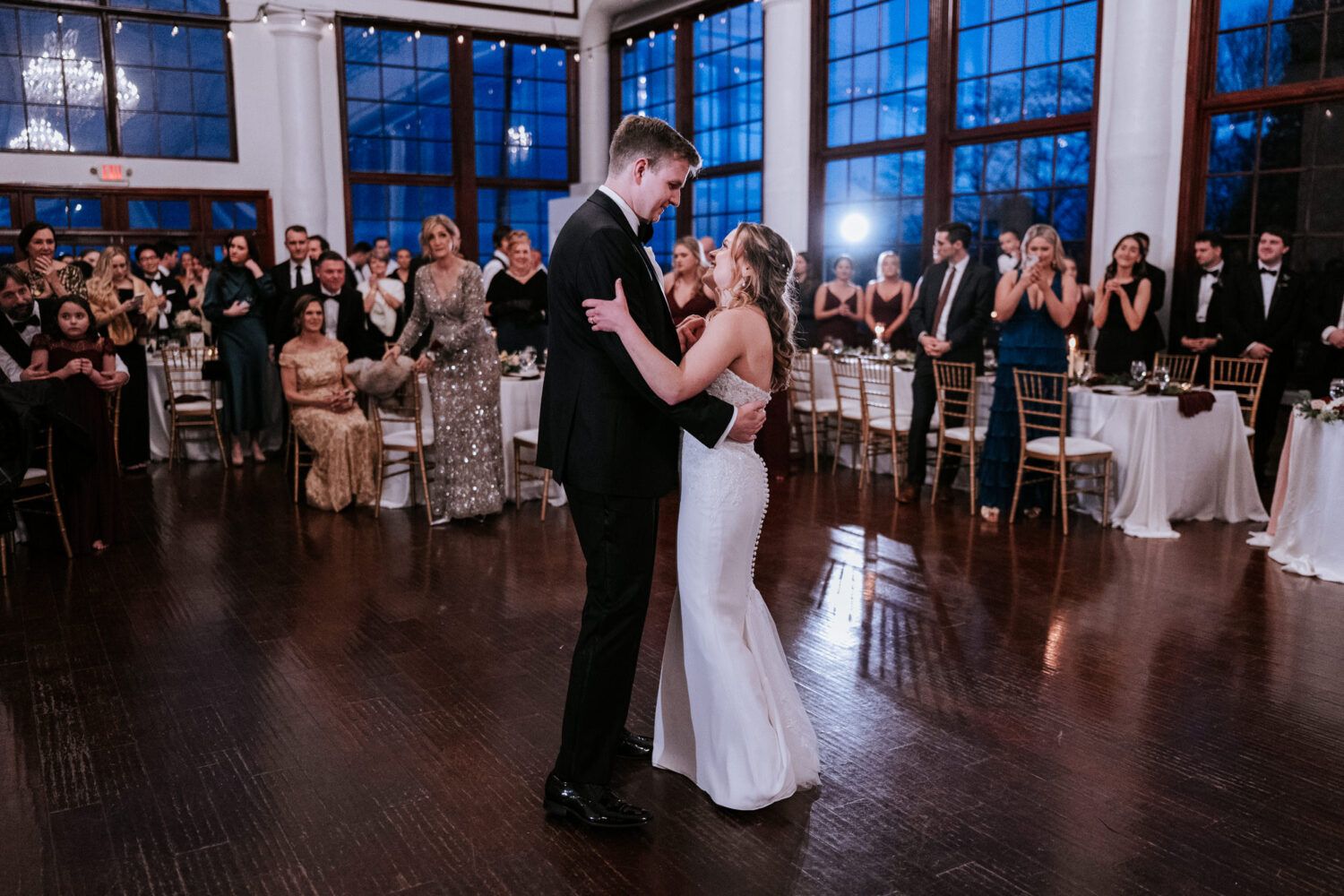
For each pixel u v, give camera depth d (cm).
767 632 266
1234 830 244
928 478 681
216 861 230
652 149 230
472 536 523
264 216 1091
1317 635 377
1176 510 546
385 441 566
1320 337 608
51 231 559
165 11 1022
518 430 591
